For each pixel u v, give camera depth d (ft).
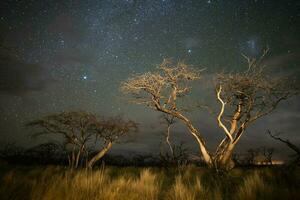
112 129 103.81
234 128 62.85
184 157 87.15
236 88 63.41
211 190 30.99
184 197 23.66
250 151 105.09
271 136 63.77
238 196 24.99
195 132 65.21
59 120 100.63
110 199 21.29
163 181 38.60
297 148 61.00
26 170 49.11
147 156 123.65
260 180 29.25
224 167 56.39
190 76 65.62
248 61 64.69
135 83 66.13
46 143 122.62
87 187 23.32
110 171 52.49
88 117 102.99
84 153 103.91
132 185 27.61
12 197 18.99
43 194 20.10
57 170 43.86
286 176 36.86
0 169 42.80
